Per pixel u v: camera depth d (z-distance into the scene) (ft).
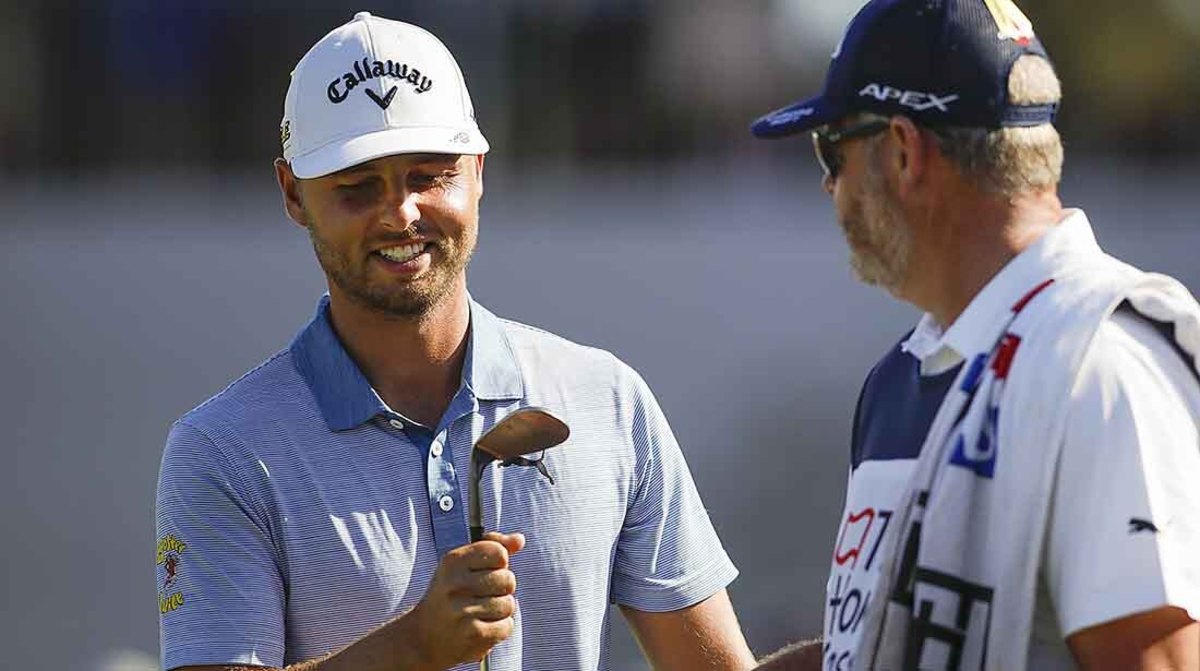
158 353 98.48
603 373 39.55
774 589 95.81
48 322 98.43
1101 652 27.86
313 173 36.47
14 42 105.09
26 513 95.45
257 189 105.60
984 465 29.04
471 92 106.63
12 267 98.99
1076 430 28.17
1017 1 109.81
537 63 107.14
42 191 104.06
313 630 36.29
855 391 100.27
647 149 107.96
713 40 107.65
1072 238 30.17
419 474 37.04
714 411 100.58
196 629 35.78
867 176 31.63
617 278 102.06
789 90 108.06
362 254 36.76
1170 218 106.93
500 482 37.29
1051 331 28.91
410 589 36.35
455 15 106.01
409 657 33.83
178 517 36.50
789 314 101.50
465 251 37.63
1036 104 30.50
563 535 37.50
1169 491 27.76
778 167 107.76
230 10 106.01
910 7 30.99
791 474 99.30
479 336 38.45
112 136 106.01
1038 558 28.48
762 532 98.27
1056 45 110.52
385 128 36.60
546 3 106.63
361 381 37.29
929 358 30.96
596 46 107.45
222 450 36.68
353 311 37.55
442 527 36.73
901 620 29.45
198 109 106.42
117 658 93.09
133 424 97.55
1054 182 30.89
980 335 29.96
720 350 101.35
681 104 107.86
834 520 98.27
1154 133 110.22
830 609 31.81
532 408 34.12
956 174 30.58
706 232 103.60
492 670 36.60
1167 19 108.99
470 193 37.76
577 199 105.70
